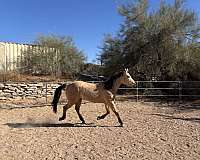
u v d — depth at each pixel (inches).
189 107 636.7
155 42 892.0
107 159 258.8
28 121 455.5
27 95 743.1
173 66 859.4
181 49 865.5
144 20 914.7
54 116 506.3
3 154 275.1
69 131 377.1
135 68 918.4
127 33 940.6
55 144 311.3
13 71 959.0
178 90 839.7
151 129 388.5
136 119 471.8
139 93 889.5
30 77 941.8
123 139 332.2
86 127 404.2
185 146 302.8
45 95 767.1
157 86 897.5
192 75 873.5
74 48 1270.9
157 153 277.1
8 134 359.9
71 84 424.5
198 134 359.3
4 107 613.6
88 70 1252.5
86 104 679.1
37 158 262.7
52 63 1093.8
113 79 411.5
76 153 277.6
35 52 1080.2
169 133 364.2
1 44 1013.8
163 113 546.0
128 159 258.7
